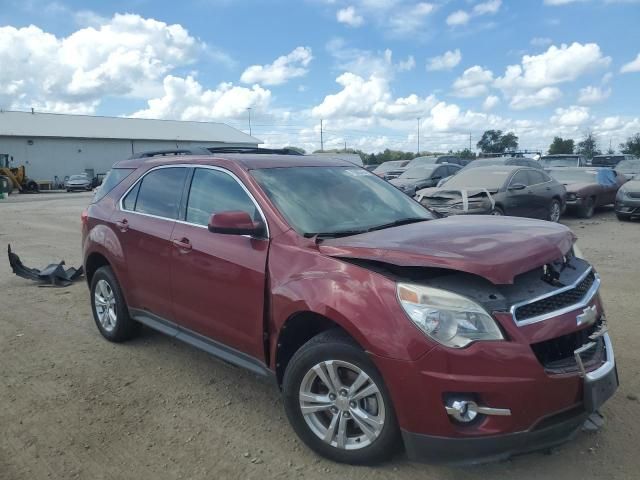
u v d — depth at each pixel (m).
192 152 5.21
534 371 2.79
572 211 15.36
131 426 3.84
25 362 5.02
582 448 3.43
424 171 18.70
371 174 4.96
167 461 3.40
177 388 4.44
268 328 3.67
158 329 4.72
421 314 2.89
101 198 5.63
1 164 45.50
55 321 6.25
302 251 3.52
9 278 8.53
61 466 3.37
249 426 3.81
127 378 4.64
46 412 4.05
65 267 9.46
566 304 3.09
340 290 3.17
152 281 4.71
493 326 2.83
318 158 4.88
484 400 2.81
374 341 2.97
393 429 3.05
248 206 4.00
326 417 3.40
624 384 4.27
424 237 3.38
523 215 12.41
